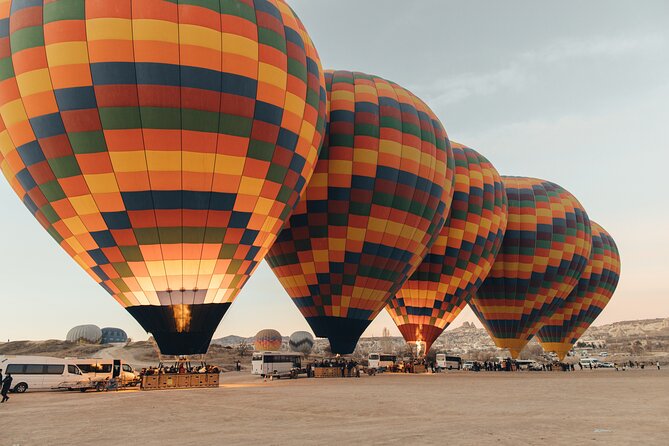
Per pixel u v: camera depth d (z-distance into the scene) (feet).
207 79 69.05
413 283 128.88
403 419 46.55
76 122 66.74
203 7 70.33
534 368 197.77
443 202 109.91
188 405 59.47
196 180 70.59
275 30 76.13
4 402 68.33
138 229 70.74
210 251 74.13
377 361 159.43
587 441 34.53
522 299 155.53
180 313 74.90
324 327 103.91
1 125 70.95
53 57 66.44
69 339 369.91
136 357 293.64
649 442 34.19
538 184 165.78
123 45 66.64
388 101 103.91
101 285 77.25
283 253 102.83
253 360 134.51
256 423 44.75
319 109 84.12
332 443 34.32
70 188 69.56
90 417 49.96
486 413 50.65
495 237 138.31
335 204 97.81
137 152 67.92
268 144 74.54
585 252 164.45
